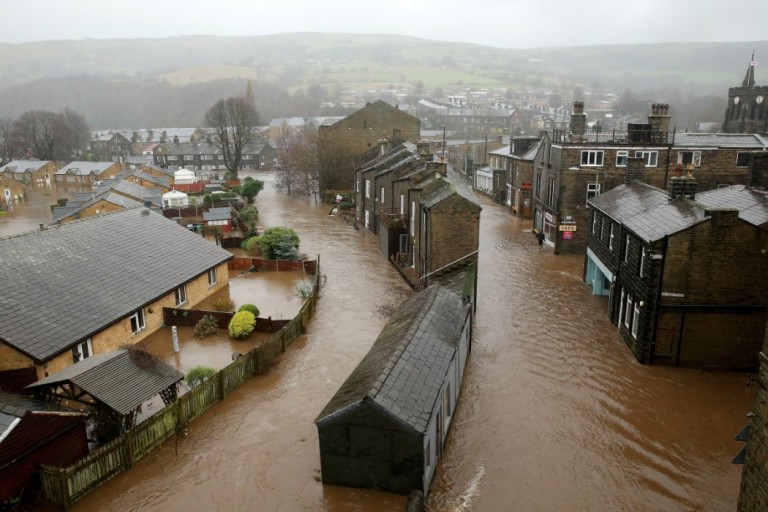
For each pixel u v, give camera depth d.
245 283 36.62
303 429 18.86
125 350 18.95
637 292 24.17
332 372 22.98
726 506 15.35
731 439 18.31
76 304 23.66
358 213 58.31
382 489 15.38
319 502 15.20
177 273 29.89
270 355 23.47
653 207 26.17
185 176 85.06
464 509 15.23
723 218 21.34
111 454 16.14
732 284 22.00
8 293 22.05
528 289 33.94
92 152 148.00
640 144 40.72
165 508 15.16
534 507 15.35
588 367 23.39
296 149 79.94
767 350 11.20
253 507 15.16
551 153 44.56
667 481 16.38
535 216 50.59
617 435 18.59
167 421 18.06
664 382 22.02
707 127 97.31
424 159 41.59
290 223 57.78
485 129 144.50
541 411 20.09
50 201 87.50
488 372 23.08
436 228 31.70
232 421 19.38
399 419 14.50
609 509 15.29
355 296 32.81
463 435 18.70
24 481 14.73
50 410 15.67
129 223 31.83
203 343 26.41
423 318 20.28
